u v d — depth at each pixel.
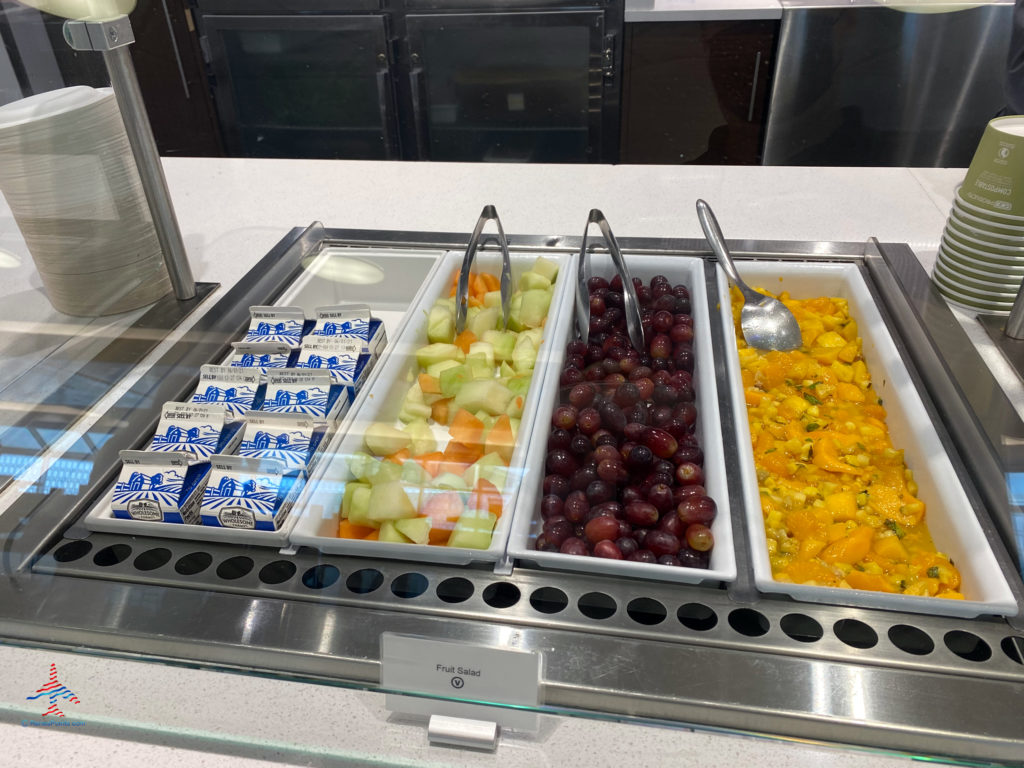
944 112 1.60
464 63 1.76
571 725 0.56
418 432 0.74
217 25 1.78
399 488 0.69
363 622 0.61
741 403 0.84
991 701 0.54
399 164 1.46
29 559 0.68
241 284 1.04
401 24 1.82
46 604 0.64
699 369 0.90
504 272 0.99
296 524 0.69
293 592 0.64
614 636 0.59
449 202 1.29
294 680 0.60
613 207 1.25
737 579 0.64
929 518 0.77
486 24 1.76
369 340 0.87
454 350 0.85
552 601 0.62
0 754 0.55
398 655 0.57
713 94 2.03
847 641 0.59
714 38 1.94
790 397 0.93
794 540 0.74
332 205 1.30
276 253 1.13
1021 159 0.90
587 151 1.69
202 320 0.96
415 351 0.85
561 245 1.10
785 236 1.17
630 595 0.63
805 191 1.30
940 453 0.78
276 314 0.92
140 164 0.94
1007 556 0.66
